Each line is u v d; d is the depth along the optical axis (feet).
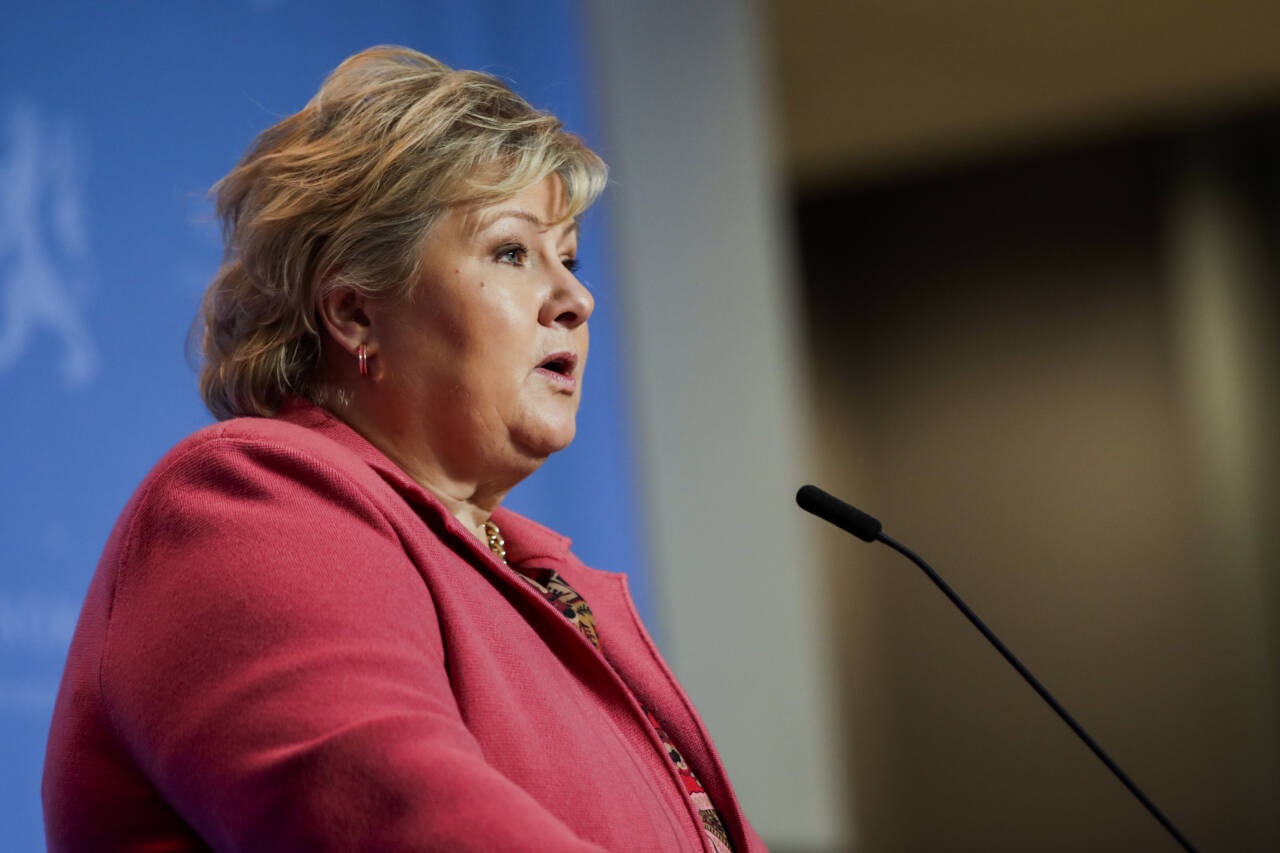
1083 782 59.52
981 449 63.62
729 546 34.78
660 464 34.14
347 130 12.29
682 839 11.16
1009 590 62.23
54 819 10.36
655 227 35.19
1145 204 62.03
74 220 23.09
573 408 12.70
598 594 14.56
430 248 12.01
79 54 23.57
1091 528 61.36
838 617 63.52
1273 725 57.67
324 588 9.60
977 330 64.39
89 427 22.77
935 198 65.41
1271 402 59.00
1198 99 58.54
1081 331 62.59
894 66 53.98
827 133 61.00
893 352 65.62
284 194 12.18
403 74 12.70
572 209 12.64
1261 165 59.57
